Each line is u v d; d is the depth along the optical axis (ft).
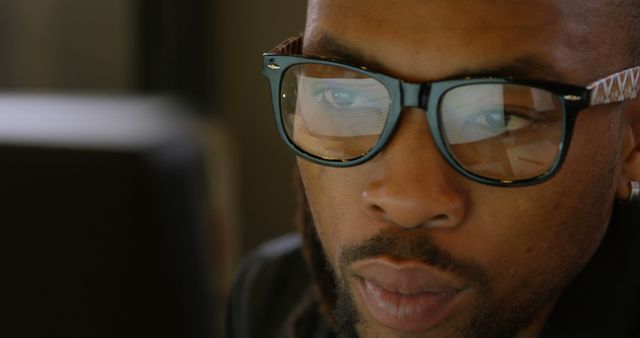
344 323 1.92
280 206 8.22
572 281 2.14
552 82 1.61
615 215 2.13
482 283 1.74
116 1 7.75
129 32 7.82
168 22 7.84
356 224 1.79
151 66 7.90
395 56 1.69
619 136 1.87
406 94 1.65
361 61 1.73
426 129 1.66
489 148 1.66
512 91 1.63
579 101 1.62
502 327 1.81
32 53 7.56
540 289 1.84
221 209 2.29
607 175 1.85
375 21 1.70
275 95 1.91
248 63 8.12
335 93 1.78
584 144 1.74
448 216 1.66
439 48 1.65
